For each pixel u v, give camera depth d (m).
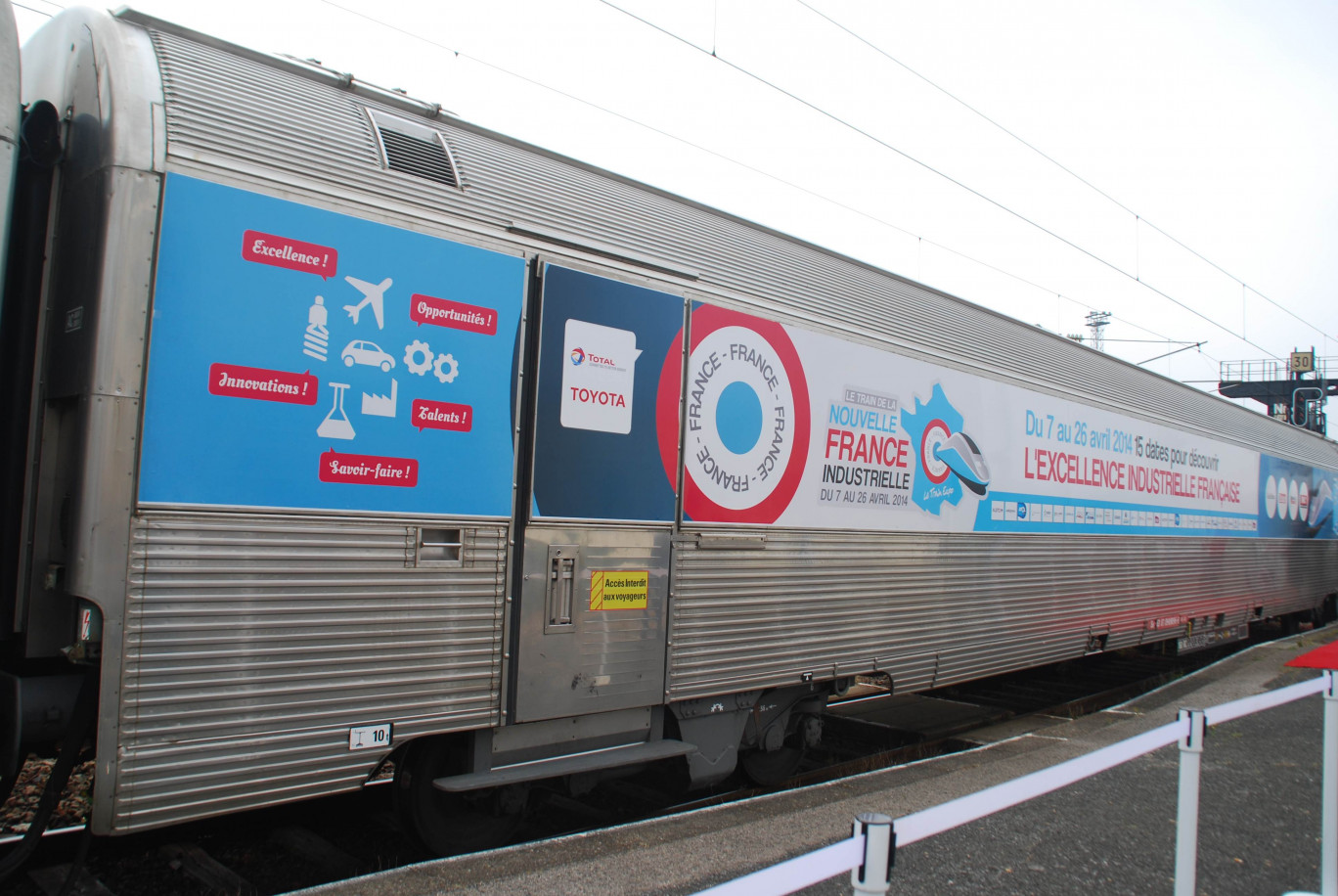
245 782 3.32
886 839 1.88
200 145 3.36
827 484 5.70
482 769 4.08
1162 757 5.78
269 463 3.39
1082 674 10.74
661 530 4.70
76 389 3.15
